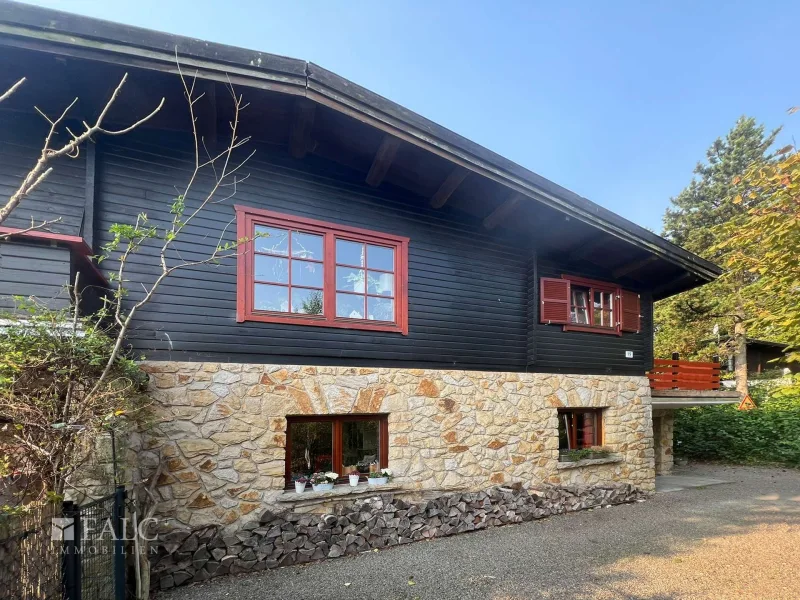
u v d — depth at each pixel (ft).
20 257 11.33
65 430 9.39
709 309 54.44
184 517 14.21
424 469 18.74
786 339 18.75
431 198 20.93
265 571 14.23
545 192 20.21
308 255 17.87
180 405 14.66
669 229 65.98
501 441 20.95
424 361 19.76
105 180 14.96
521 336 23.04
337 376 17.39
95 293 14.10
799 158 14.71
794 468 36.70
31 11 11.55
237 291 16.24
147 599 12.00
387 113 16.03
